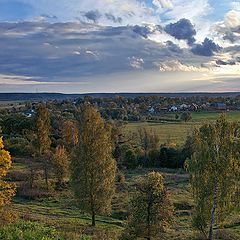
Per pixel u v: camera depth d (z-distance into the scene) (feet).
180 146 320.29
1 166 128.88
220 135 115.75
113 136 332.39
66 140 327.88
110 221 154.10
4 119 418.72
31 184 213.66
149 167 299.17
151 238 105.81
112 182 152.56
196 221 116.88
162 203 105.09
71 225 128.88
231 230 131.54
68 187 218.59
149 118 604.08
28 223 66.74
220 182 113.29
